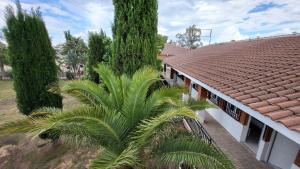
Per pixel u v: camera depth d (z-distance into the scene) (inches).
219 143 260.7
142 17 235.8
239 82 206.2
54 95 294.2
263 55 318.0
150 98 175.2
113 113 139.0
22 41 259.4
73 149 283.7
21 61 263.9
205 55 556.4
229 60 369.4
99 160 115.9
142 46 241.3
